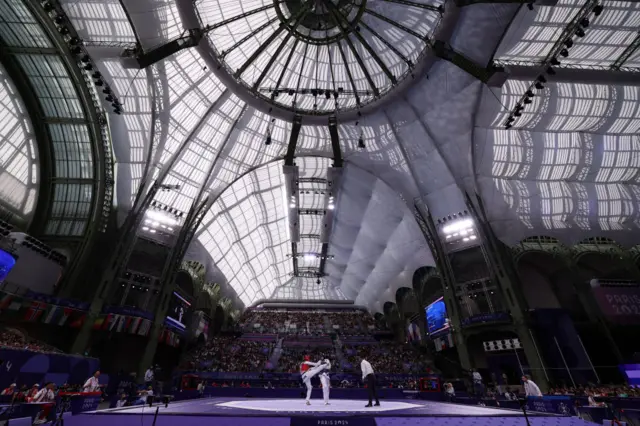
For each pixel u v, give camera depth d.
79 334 25.03
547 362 25.48
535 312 26.73
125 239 29.94
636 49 23.30
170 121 30.62
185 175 34.44
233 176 36.78
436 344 34.09
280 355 42.38
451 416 6.42
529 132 30.22
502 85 24.56
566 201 32.88
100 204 29.20
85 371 19.75
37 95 25.95
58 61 23.88
